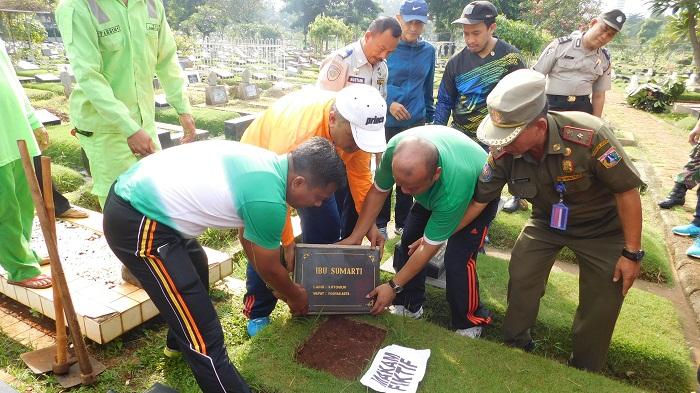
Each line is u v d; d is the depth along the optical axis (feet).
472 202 8.32
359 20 166.20
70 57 8.56
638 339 9.61
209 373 6.41
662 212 17.21
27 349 8.70
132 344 8.98
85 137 9.46
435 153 6.99
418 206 9.58
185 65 60.64
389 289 8.71
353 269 8.97
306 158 6.22
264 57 75.66
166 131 21.56
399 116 13.32
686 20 60.59
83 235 11.71
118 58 9.07
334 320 9.16
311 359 8.12
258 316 9.28
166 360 8.50
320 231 10.05
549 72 14.52
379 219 13.70
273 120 8.16
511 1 117.80
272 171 6.21
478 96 12.73
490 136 6.80
